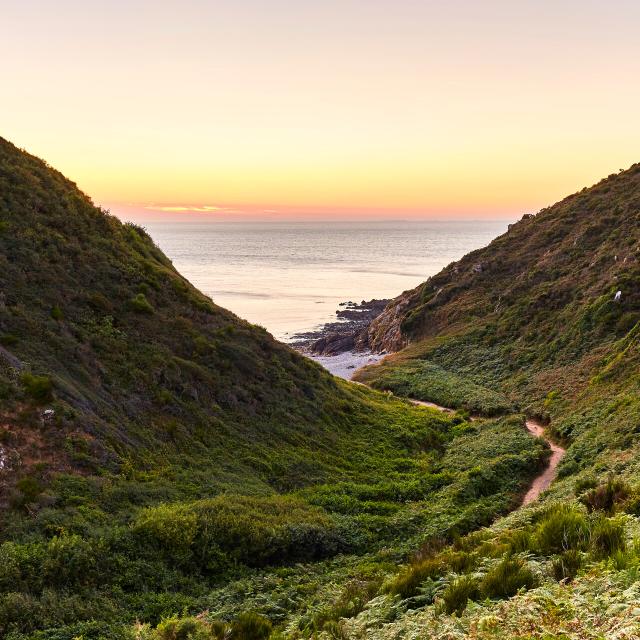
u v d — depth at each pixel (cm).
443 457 3084
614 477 1819
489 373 5116
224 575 1533
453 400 4541
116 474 1906
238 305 12962
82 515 1584
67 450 1856
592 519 1120
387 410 3812
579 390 3881
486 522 2036
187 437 2408
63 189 3525
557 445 3173
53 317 2552
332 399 3512
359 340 8981
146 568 1436
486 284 7144
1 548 1321
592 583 673
